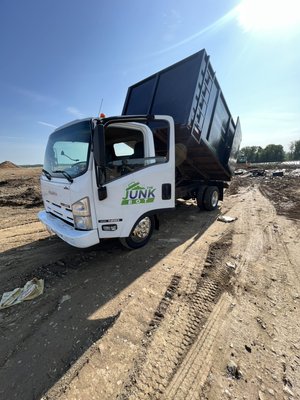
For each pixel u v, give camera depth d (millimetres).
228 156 6574
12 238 4758
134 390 1627
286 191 11156
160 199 3869
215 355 1901
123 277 3152
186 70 4645
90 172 2982
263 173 23562
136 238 3955
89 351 1960
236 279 3064
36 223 5883
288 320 2305
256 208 7352
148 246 4168
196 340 2057
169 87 4926
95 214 3088
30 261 3680
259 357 1882
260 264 3482
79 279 3127
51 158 3873
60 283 3039
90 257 3770
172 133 3887
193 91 4391
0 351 1987
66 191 3189
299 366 1802
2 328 2262
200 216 6344
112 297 2713
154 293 2768
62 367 1822
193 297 2678
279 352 1930
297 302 2590
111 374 1751
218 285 2920
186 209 7219
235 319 2314
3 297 2742
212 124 5398
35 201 8320
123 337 2105
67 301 2660
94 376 1737
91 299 2688
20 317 2414
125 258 3707
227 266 3418
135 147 3943
